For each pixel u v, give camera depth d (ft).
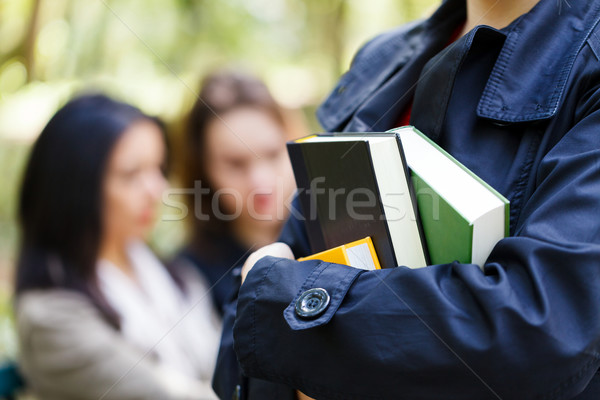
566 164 2.08
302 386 2.19
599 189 2.00
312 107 14.82
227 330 3.08
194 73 12.42
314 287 2.20
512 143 2.37
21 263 5.66
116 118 5.91
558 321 1.87
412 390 1.98
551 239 1.96
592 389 2.10
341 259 2.38
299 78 16.29
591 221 1.97
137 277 6.07
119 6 13.91
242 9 15.84
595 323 1.86
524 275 1.95
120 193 5.89
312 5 17.06
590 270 1.89
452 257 2.25
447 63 2.50
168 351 5.90
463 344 1.90
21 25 13.89
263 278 2.32
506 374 1.87
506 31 2.52
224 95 7.02
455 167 2.34
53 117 5.80
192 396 5.70
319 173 2.65
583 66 2.32
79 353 5.43
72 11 13.78
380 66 3.34
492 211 2.18
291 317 2.15
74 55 13.43
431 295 1.99
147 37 13.89
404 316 2.01
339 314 2.10
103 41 13.58
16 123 11.81
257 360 2.26
